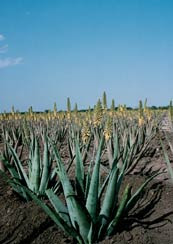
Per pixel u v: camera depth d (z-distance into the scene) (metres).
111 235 4.41
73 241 4.37
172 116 18.72
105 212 4.23
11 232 4.62
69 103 17.75
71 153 9.30
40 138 14.16
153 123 15.84
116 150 4.25
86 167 8.74
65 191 4.19
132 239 4.30
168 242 4.25
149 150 10.84
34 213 5.00
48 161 5.73
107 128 7.89
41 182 5.72
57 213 4.35
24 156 11.08
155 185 6.48
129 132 10.38
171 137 15.98
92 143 13.71
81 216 4.02
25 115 23.11
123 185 6.38
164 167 8.90
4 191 6.08
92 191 4.05
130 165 7.53
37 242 4.37
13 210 5.15
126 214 4.65
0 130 21.22
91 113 16.12
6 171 7.62
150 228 4.68
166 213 5.12
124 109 21.45
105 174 7.39
